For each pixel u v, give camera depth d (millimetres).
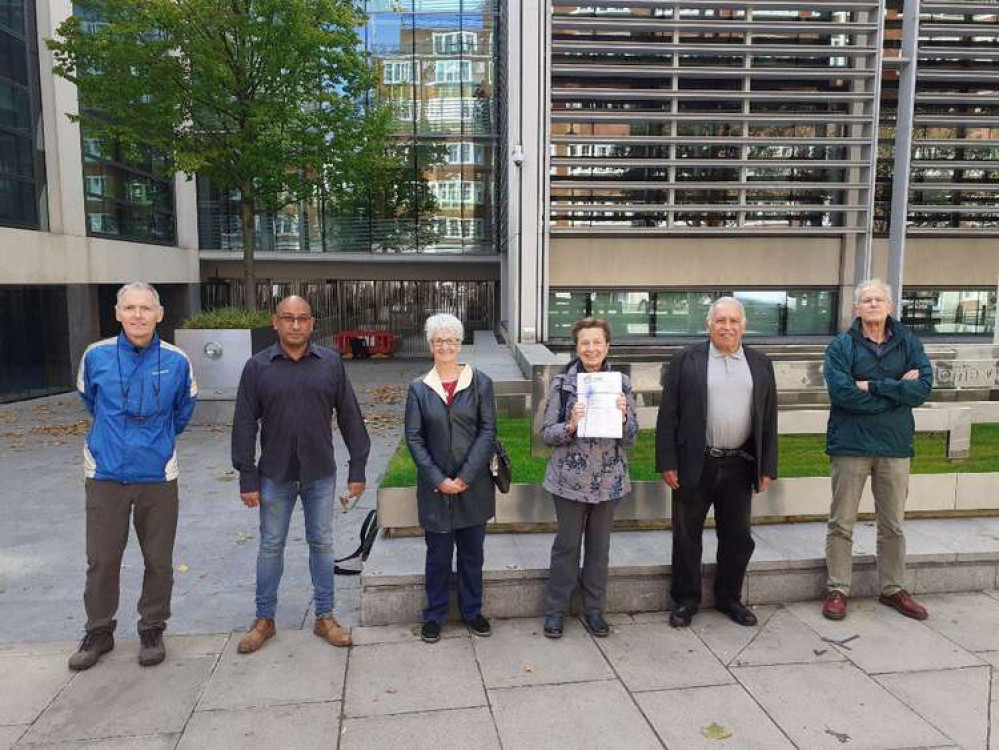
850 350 4102
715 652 3830
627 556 4438
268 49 12648
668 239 14367
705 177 14000
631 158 13180
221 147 13445
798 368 7250
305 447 3809
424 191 21125
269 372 3771
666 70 12938
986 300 15297
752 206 13258
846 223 13914
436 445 3789
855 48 12883
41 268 14133
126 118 13125
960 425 5617
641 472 5379
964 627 4078
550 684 3525
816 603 4418
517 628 4137
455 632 4086
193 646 3934
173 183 19984
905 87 13211
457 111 20891
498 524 4859
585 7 13062
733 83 13648
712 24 12781
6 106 13398
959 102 13531
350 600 4645
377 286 22594
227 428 10758
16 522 6320
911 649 3838
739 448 3975
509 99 14195
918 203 14344
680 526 4066
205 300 21984
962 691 3441
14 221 13633
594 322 3846
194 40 12422
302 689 3490
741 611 4160
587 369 3895
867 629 4066
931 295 15297
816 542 4680
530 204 12516
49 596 4750
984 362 7059
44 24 14352
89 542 3709
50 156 14602
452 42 20719
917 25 12930
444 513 3803
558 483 3889
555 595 4012
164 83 12961
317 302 22438
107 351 3691
